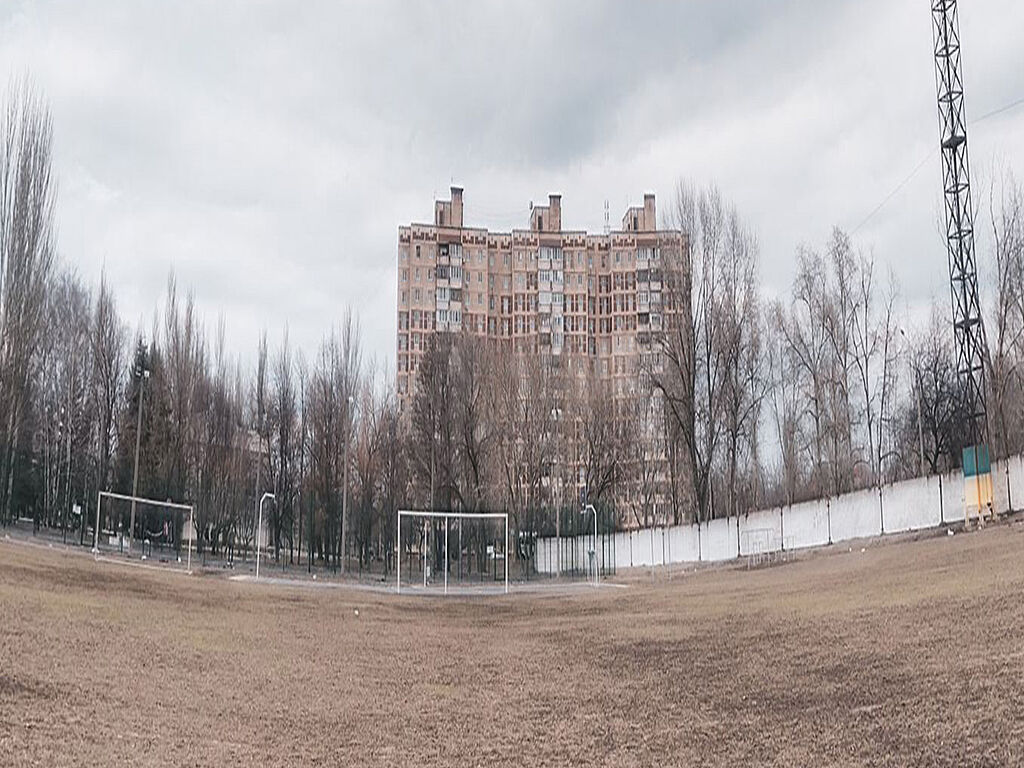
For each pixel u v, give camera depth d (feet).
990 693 46.60
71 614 77.87
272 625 90.48
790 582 109.29
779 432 211.00
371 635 88.33
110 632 72.79
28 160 163.63
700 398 201.05
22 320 164.76
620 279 402.93
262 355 285.43
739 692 56.39
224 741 47.34
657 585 143.43
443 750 48.16
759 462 213.46
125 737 45.55
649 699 57.77
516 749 48.29
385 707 57.72
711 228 203.82
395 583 176.24
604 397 272.72
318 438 219.82
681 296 202.80
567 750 47.83
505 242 408.87
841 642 64.49
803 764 41.98
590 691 61.67
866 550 135.13
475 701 59.82
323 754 46.75
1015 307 164.96
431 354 238.89
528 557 217.77
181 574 142.00
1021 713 42.91
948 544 113.09
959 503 137.59
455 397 232.94
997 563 86.58
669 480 271.69
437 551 211.41
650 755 46.11
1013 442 171.63
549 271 404.16
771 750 44.65
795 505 171.22
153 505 185.78
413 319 394.93
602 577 186.91
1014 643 54.80
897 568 98.53
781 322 211.82
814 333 202.39
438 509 225.56
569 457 287.48
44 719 46.57
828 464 199.11
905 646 59.52
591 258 407.85
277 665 69.10
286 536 224.53
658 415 272.51
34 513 193.47
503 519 210.18
